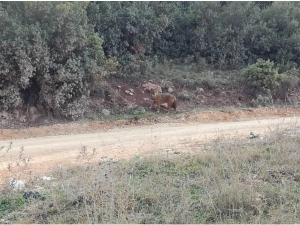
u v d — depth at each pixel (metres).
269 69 20.38
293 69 22.59
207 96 19.70
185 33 23.47
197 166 7.98
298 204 6.29
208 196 6.41
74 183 6.91
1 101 14.88
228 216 6.10
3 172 8.66
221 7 24.39
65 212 6.16
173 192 6.65
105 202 6.12
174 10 23.95
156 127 15.34
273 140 9.59
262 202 6.36
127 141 12.41
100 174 6.88
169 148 10.37
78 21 15.69
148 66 19.64
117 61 18.39
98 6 18.98
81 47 16.19
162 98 17.42
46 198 6.62
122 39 20.12
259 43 24.03
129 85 18.88
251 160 8.13
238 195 6.29
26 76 14.45
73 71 15.52
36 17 15.48
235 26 23.84
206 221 5.94
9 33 14.39
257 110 18.77
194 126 15.45
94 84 16.75
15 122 14.92
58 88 15.52
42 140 13.01
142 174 7.70
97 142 12.40
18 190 7.11
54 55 15.24
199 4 23.25
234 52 23.55
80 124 15.35
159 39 22.72
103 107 16.94
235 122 16.62
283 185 6.90
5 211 6.38
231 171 7.34
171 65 22.17
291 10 25.84
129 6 20.33
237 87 20.77
